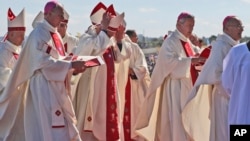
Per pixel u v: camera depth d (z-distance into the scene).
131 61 10.65
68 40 10.80
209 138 8.84
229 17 8.55
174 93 9.63
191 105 9.30
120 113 9.89
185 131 9.46
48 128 7.95
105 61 9.59
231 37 8.53
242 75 6.14
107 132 9.54
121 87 10.39
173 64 9.55
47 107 7.98
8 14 8.97
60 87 8.08
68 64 7.96
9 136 8.32
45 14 8.19
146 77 10.81
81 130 9.59
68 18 10.46
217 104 8.61
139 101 10.76
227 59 6.39
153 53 14.37
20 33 8.85
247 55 6.16
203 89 9.22
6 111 8.30
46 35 8.08
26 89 8.38
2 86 8.61
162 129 9.83
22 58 8.09
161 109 9.95
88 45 9.27
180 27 9.74
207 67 8.53
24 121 8.15
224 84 6.45
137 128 10.24
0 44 8.93
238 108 6.18
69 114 8.17
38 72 8.05
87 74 9.62
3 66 8.75
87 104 9.60
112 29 9.40
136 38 11.78
